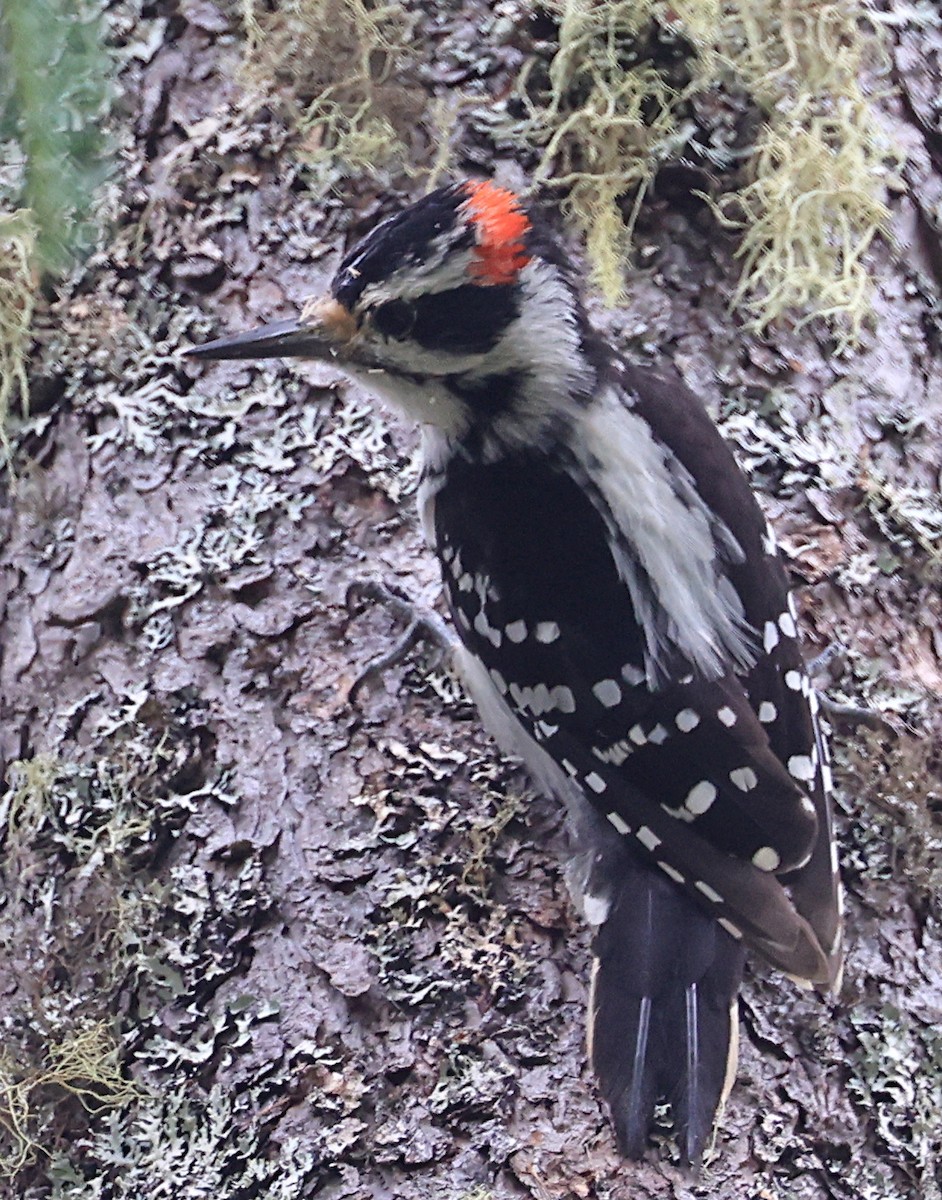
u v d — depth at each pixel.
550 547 3.58
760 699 3.51
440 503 3.71
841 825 3.63
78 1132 3.33
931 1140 3.38
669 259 3.91
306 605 3.65
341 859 3.44
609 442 3.62
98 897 3.45
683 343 3.88
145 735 3.55
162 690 3.58
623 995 3.32
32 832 3.53
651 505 3.58
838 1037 3.43
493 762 3.56
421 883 3.42
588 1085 3.29
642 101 3.85
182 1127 3.30
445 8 3.94
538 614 3.55
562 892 3.46
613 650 3.50
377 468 3.74
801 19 3.91
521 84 3.88
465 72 3.91
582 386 3.65
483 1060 3.30
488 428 3.67
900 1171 3.36
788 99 3.90
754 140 3.90
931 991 3.51
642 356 3.86
